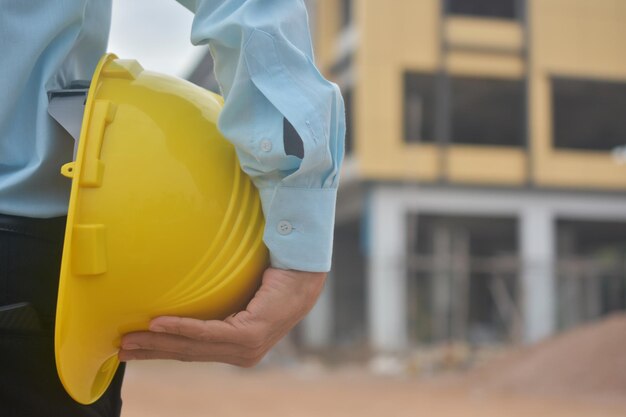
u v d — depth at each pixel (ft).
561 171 93.86
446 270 96.22
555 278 95.61
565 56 94.79
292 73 4.99
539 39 93.91
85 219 4.77
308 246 4.91
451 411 45.98
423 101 102.27
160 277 4.84
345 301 111.55
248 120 4.97
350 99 96.48
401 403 50.21
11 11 5.07
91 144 4.87
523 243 93.35
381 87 89.86
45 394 5.06
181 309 4.91
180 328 4.81
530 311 91.61
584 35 95.25
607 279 115.55
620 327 64.39
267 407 46.52
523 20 93.97
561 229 106.32
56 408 5.12
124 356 5.05
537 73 93.71
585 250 129.39
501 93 98.63
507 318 98.73
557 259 103.45
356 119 90.99
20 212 5.01
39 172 5.09
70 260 4.67
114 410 5.79
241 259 4.99
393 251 89.25
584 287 105.91
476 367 72.90
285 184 4.88
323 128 4.89
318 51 97.14
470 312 114.93
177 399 50.31
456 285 96.73
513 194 93.20
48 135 5.11
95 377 5.14
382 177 89.40
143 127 5.03
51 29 5.14
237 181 5.10
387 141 89.66
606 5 95.61
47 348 5.03
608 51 95.71
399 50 90.33
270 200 4.96
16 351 4.91
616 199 95.61
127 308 4.84
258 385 64.85
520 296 92.73
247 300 5.11
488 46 92.68
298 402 49.88
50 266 5.09
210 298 4.92
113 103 5.07
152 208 4.84
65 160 5.22
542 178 93.15
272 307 4.90
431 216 98.78
